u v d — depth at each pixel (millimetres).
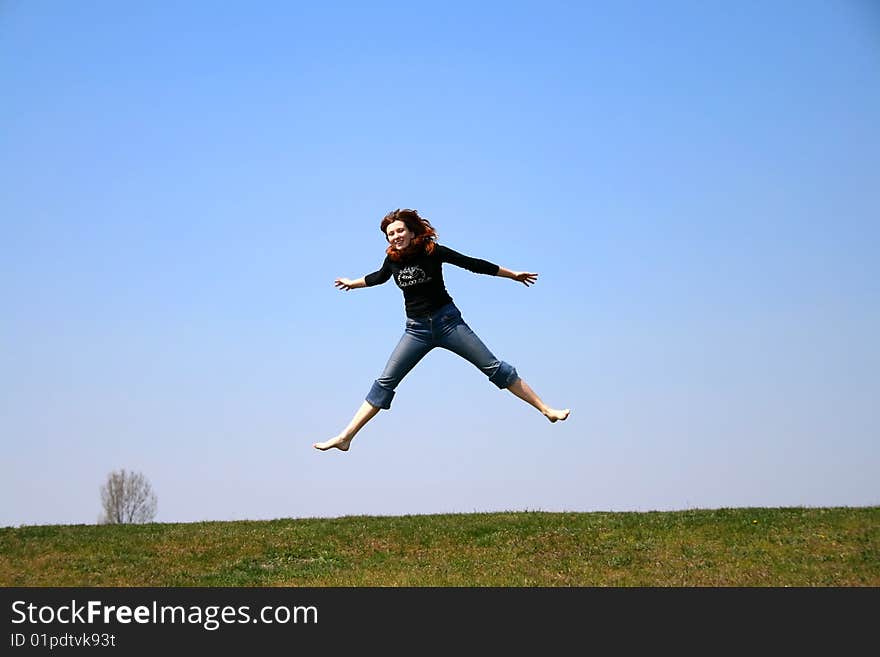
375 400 11656
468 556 19672
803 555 18641
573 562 18859
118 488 51781
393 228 11359
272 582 17984
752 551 19078
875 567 17625
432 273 11406
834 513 22219
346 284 12008
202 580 18141
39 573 18594
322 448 11672
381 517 24969
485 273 11508
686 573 17641
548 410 11430
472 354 11430
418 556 19906
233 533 22734
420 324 11461
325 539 21609
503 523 22750
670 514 23219
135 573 18688
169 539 21938
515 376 11453
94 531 23359
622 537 20734
